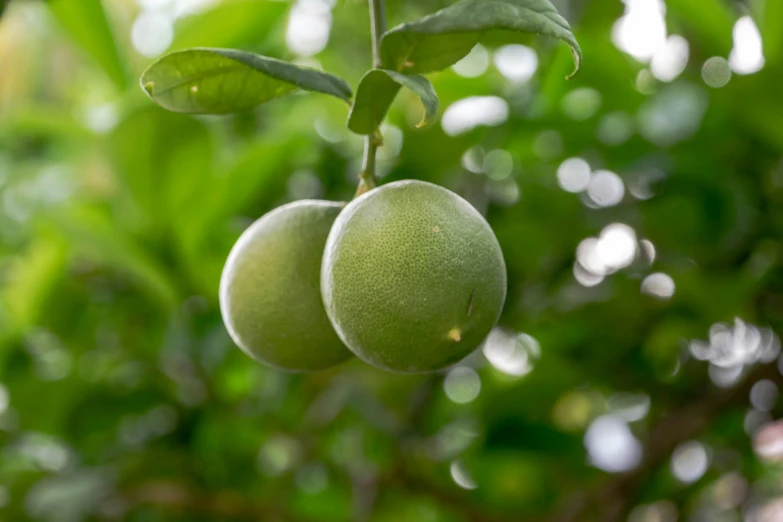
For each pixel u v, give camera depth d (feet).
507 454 3.48
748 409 3.12
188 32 3.00
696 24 2.63
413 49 1.96
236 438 3.43
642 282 3.01
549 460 3.51
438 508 3.82
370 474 3.30
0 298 3.42
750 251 2.85
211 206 2.88
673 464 3.51
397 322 1.92
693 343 3.13
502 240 3.09
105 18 2.96
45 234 2.96
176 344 3.07
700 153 2.74
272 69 1.97
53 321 3.24
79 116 3.66
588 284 3.09
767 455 3.83
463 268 1.92
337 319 1.96
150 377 3.30
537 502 3.65
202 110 2.03
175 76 1.99
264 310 2.07
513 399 3.35
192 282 3.04
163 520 3.63
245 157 2.80
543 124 2.83
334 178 3.22
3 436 3.53
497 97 2.89
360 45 3.35
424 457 3.33
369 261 1.92
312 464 3.44
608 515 3.03
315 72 2.00
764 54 2.57
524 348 3.41
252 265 2.09
